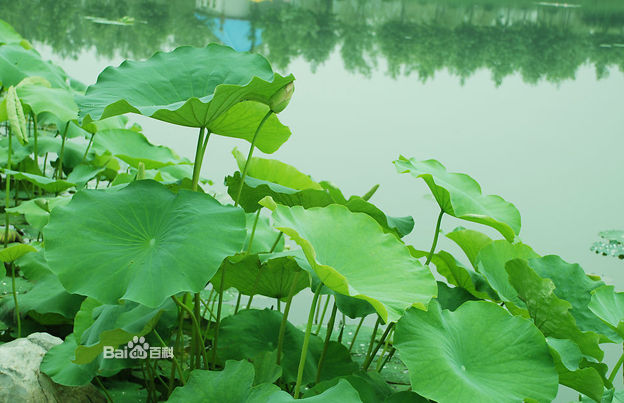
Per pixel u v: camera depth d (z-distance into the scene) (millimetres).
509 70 10430
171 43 9773
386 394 1821
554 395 1456
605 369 1777
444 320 1587
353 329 2664
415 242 3617
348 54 10797
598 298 1992
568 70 10742
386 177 4719
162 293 1419
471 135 6312
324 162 4949
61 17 10844
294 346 1907
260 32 12188
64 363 1752
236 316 1950
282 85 1754
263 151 2143
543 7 19516
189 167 3553
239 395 1439
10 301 2191
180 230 1534
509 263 1887
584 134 6680
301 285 2035
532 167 5375
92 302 1918
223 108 1732
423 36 13398
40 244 2432
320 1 17844
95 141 3484
